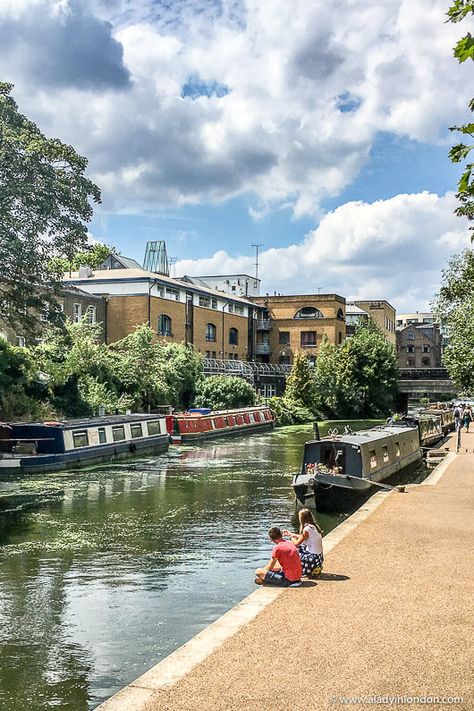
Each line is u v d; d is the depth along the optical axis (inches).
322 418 2687.0
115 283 2292.1
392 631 311.0
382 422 2571.4
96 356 1739.7
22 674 358.3
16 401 1443.2
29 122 1298.0
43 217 1269.7
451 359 1284.4
